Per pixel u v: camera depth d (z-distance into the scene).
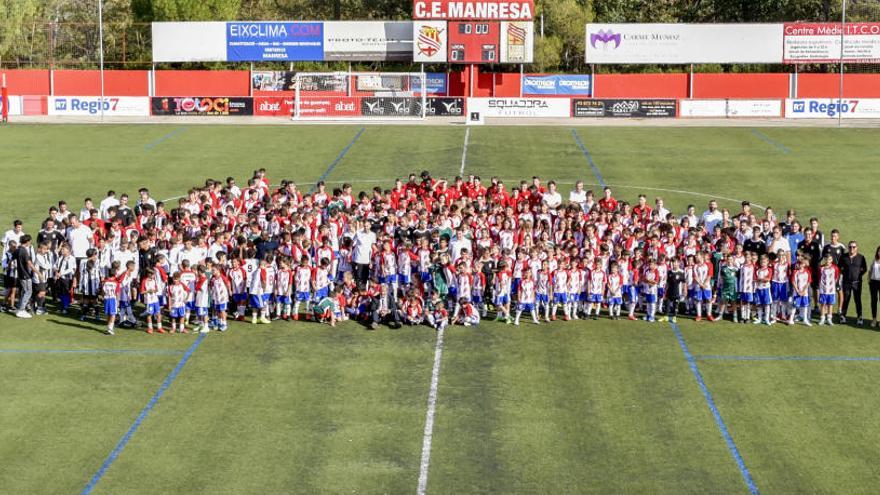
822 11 95.12
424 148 58.28
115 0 96.94
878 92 77.06
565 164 54.78
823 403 25.53
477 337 30.17
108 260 32.03
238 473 21.86
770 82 78.38
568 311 31.75
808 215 44.75
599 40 78.00
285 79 77.56
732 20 97.00
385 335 30.30
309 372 27.33
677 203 46.84
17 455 22.58
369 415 24.67
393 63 87.44
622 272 31.61
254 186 39.06
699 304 31.75
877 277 30.94
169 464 22.23
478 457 22.61
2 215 43.88
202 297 30.16
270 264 31.02
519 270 31.44
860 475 21.91
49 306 32.88
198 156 56.06
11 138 60.53
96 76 78.81
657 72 88.94
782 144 59.75
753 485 21.48
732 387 26.50
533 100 71.50
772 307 31.61
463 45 73.56
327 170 52.88
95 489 21.20
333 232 34.47
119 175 51.66
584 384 26.64
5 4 91.25
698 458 22.64
